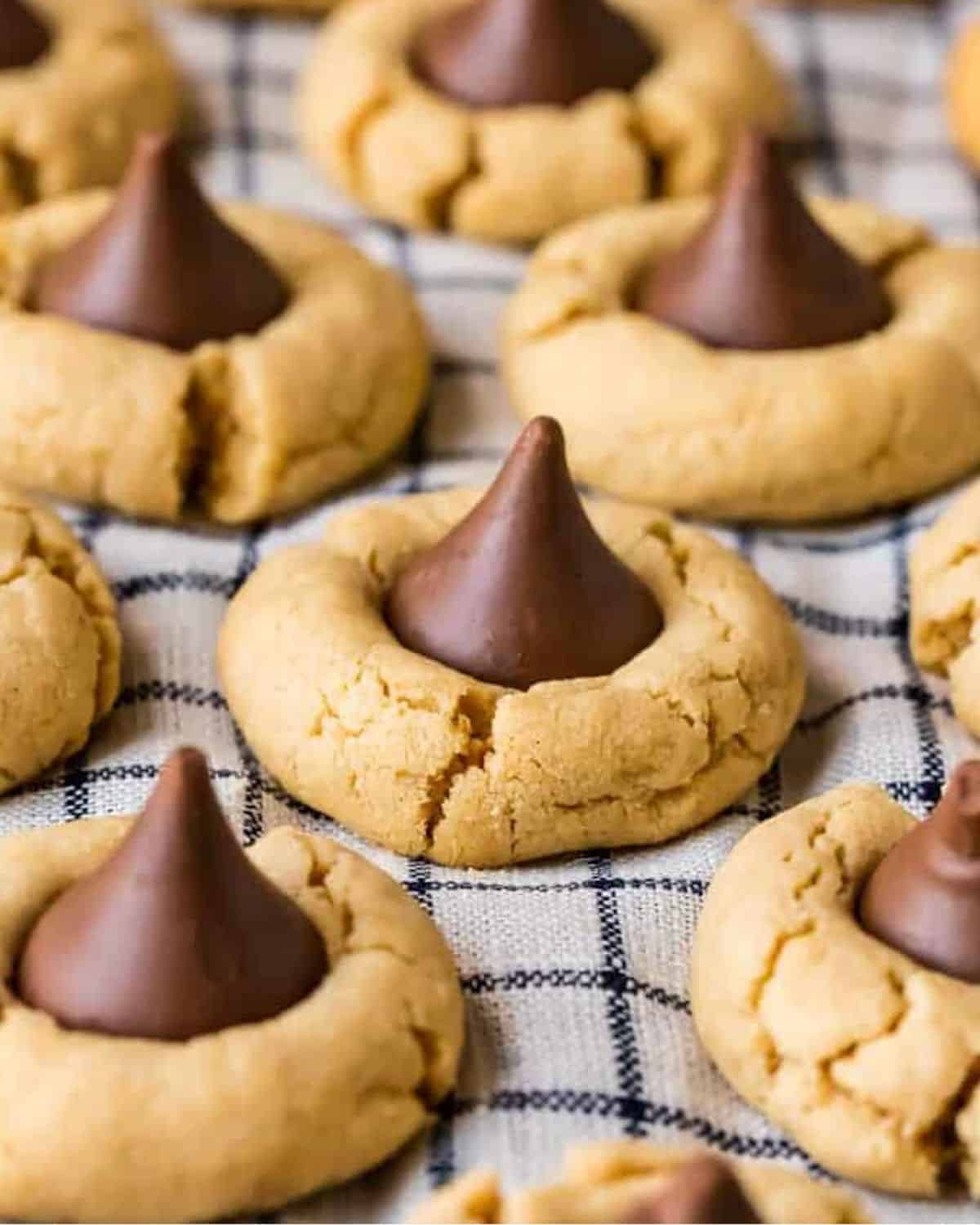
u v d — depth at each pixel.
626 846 0.28
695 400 0.31
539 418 0.28
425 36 0.36
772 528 0.32
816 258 0.32
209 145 0.37
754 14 0.39
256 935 0.25
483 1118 0.26
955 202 0.37
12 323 0.31
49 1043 0.25
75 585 0.29
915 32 0.39
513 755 0.28
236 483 0.31
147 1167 0.25
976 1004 0.26
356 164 0.35
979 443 0.32
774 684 0.29
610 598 0.28
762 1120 0.26
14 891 0.26
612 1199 0.24
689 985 0.27
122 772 0.28
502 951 0.27
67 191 0.35
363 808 0.28
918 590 0.30
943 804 0.26
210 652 0.30
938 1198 0.26
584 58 0.35
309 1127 0.25
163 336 0.31
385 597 0.29
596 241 0.33
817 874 0.27
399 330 0.32
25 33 0.36
